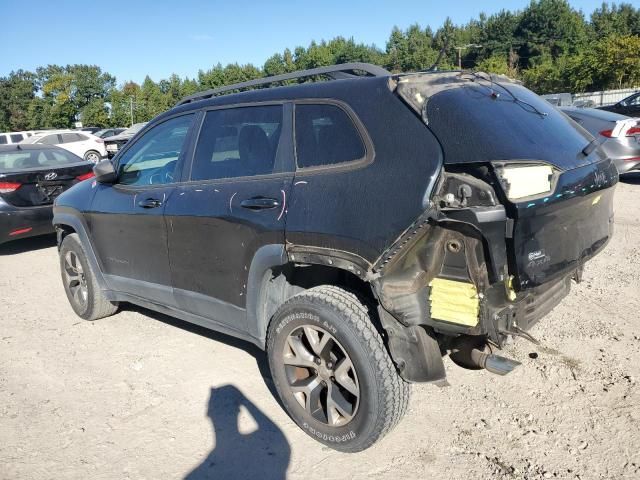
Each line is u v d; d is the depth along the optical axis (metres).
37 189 7.75
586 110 10.45
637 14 87.38
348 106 3.08
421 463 2.98
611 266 5.81
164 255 4.02
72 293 5.32
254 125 3.54
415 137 2.80
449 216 2.58
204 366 4.20
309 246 3.02
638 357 3.89
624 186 10.16
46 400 3.83
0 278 7.00
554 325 4.46
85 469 3.09
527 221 2.56
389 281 2.76
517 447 3.06
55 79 69.38
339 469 2.98
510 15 90.44
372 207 2.81
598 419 3.25
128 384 3.99
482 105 2.93
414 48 79.31
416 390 3.67
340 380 3.01
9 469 3.10
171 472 3.04
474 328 2.62
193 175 3.86
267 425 3.42
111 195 4.52
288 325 3.15
